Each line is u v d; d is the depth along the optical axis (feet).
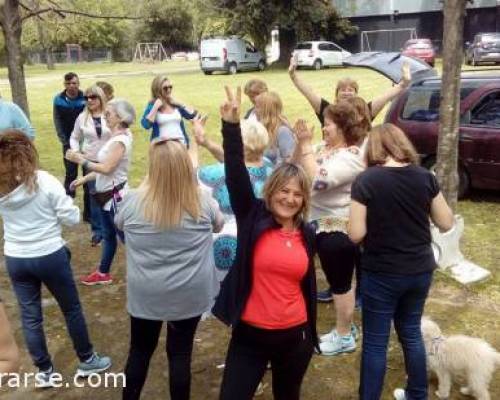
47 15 34.32
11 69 24.40
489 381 11.43
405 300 10.12
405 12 134.00
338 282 12.72
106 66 163.02
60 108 23.77
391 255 9.62
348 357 13.33
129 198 9.93
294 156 12.12
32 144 11.02
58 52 188.96
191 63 159.94
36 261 11.18
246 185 9.27
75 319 12.18
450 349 11.23
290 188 8.84
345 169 11.62
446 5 16.88
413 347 10.30
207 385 12.41
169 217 9.56
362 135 12.02
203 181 13.02
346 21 126.21
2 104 16.72
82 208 25.46
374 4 136.46
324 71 102.47
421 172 9.74
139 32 191.31
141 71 126.41
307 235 9.21
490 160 23.73
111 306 16.10
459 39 16.98
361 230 9.66
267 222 9.01
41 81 103.91
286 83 81.46
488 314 15.24
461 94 24.47
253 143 12.19
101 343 14.15
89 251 20.51
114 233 17.07
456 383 12.09
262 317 8.95
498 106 23.72
